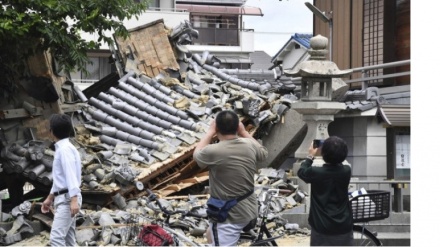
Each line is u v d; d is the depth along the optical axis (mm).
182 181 14164
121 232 10805
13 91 13906
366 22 21219
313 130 13070
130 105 14922
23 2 12852
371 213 9219
